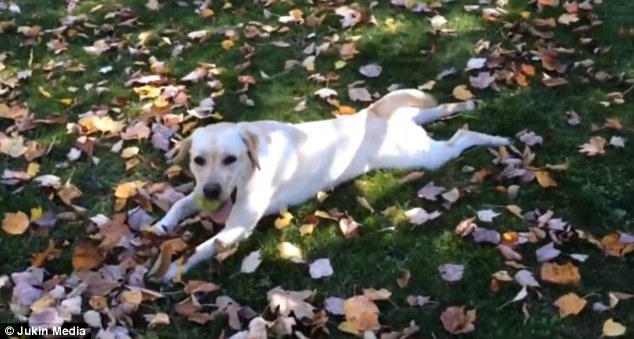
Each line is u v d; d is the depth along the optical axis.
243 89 3.90
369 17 4.32
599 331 2.75
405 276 2.93
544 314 2.81
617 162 3.38
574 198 3.22
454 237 3.08
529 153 3.39
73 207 3.26
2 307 2.85
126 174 3.46
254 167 3.05
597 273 2.94
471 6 4.40
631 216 3.16
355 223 3.13
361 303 2.81
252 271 2.97
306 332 2.76
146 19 4.50
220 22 4.44
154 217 3.22
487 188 3.28
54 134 3.67
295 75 4.00
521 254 3.01
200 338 2.77
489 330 2.77
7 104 3.87
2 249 3.09
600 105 3.68
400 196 3.28
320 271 2.96
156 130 3.63
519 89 3.80
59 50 4.26
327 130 3.29
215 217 3.08
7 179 3.38
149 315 2.81
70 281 2.90
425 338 2.74
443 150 3.40
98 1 4.70
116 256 3.02
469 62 3.95
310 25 4.33
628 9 4.29
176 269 2.95
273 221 3.19
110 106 3.85
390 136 3.38
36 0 4.73
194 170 3.03
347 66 4.03
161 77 4.02
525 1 4.40
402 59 4.05
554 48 4.01
